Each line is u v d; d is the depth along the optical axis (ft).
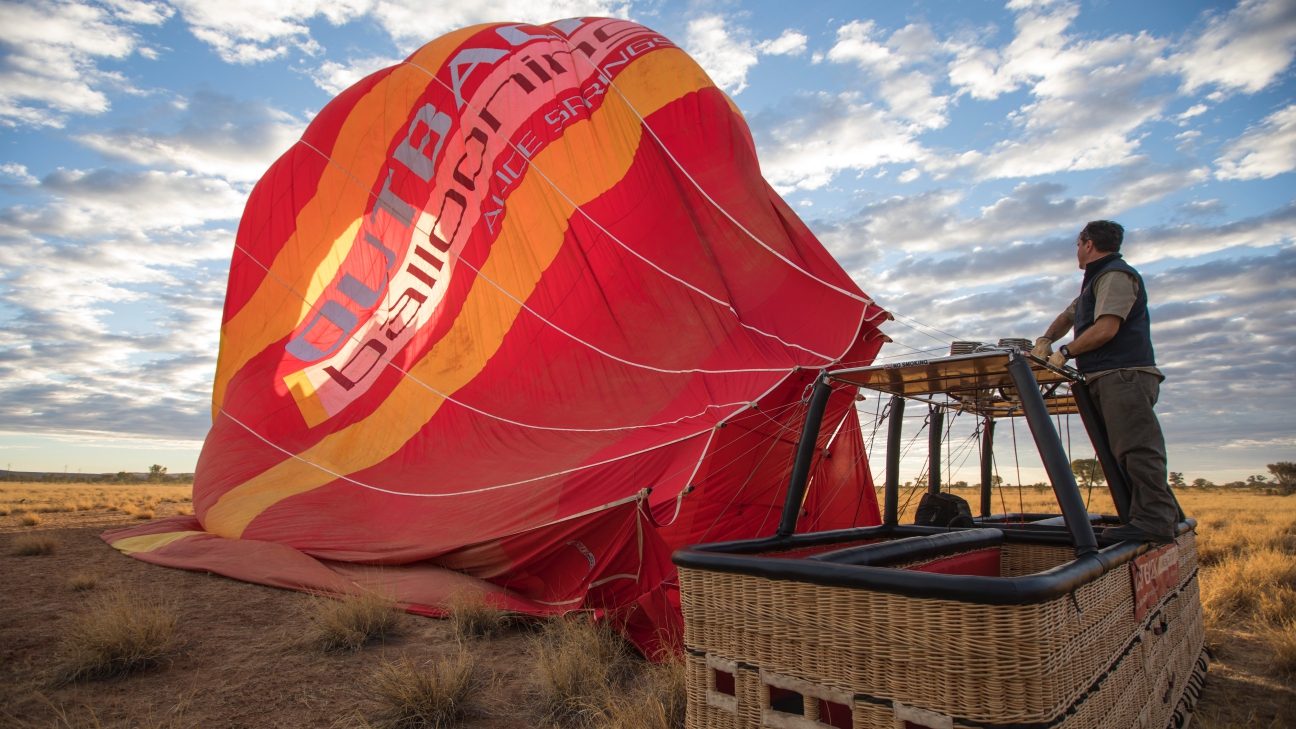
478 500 21.86
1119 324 11.15
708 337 24.59
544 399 25.91
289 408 32.65
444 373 29.27
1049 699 6.09
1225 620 19.22
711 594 8.23
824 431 23.50
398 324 31.86
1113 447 11.68
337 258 34.22
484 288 29.81
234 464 31.14
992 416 15.25
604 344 26.00
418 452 27.40
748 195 28.66
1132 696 8.56
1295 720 11.94
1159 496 11.15
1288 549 31.99
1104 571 7.62
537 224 29.35
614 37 32.53
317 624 16.81
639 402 23.15
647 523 17.13
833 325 23.59
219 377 37.17
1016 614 6.02
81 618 15.80
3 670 14.01
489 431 26.03
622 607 16.99
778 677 7.43
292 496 27.27
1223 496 130.11
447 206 31.60
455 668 13.51
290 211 35.78
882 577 6.63
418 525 22.54
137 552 26.48
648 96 29.99
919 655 6.44
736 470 21.04
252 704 12.58
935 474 15.55
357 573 21.54
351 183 34.17
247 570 22.33
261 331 35.81
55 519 44.50
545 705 12.62
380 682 13.05
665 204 28.22
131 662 14.12
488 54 32.71
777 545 10.36
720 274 26.43
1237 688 13.75
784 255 26.71
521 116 30.96
